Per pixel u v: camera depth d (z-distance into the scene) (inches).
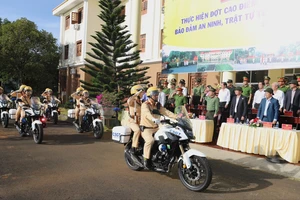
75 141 356.8
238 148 302.2
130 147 237.6
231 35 432.1
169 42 543.5
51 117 567.5
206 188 186.1
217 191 190.7
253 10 401.4
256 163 264.5
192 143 353.7
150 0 762.8
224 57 443.5
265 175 231.6
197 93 458.9
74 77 986.7
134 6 654.5
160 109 223.0
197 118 364.2
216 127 378.9
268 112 294.7
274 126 288.5
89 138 380.2
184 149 198.1
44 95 569.0
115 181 205.9
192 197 178.9
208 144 349.4
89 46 923.4
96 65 581.3
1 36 925.2
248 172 239.3
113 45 581.6
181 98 390.9
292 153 257.8
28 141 347.3
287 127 269.9
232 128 310.0
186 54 508.7
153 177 216.7
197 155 184.5
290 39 362.3
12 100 496.7
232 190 193.5
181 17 517.0
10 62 920.3
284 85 365.7
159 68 727.7
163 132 203.5
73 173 222.7
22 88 368.5
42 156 274.5
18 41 914.7
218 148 327.0
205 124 340.5
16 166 238.5
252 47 404.5
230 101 384.5
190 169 189.5
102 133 372.5
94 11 928.9
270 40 383.2
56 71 1111.6
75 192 182.5
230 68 434.9
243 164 263.7
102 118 418.0
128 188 192.2
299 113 317.1
